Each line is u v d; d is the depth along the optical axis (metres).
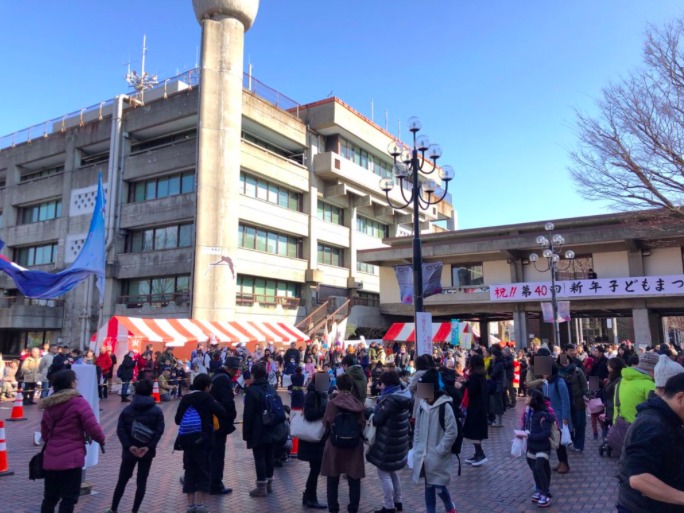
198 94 30.34
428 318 11.81
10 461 8.97
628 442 2.92
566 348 10.88
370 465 9.03
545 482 6.50
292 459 9.32
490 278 30.64
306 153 36.84
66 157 36.31
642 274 26.25
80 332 32.50
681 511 2.79
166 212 30.69
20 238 37.81
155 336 20.81
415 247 12.34
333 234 38.56
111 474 8.20
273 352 23.12
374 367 17.94
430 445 5.65
